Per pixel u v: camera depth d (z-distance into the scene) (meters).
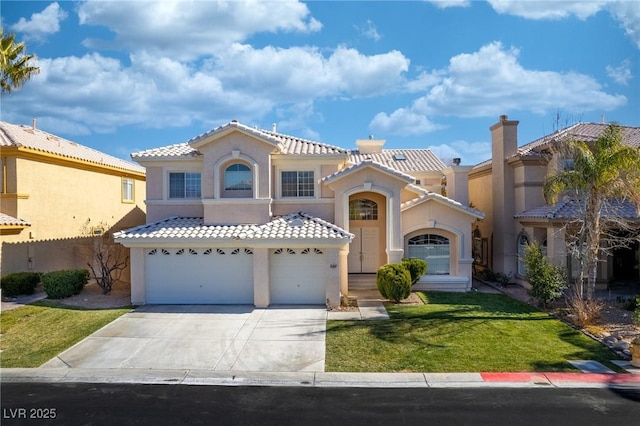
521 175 24.50
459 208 22.80
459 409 10.17
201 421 9.68
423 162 30.67
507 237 25.38
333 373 12.29
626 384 11.51
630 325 16.20
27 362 13.20
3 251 21.80
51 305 19.25
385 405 10.41
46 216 24.27
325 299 19.41
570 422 9.52
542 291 18.19
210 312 18.20
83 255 26.14
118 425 9.52
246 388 11.45
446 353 13.59
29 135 25.61
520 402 10.51
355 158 30.91
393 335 15.18
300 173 22.34
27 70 21.67
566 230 20.86
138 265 19.64
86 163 27.14
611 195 17.98
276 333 15.51
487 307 18.95
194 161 22.30
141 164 22.48
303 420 9.69
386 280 19.53
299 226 19.95
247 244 19.02
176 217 22.19
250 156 21.05
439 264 23.38
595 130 25.83
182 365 12.88
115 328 16.12
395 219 21.78
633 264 25.55
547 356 13.33
